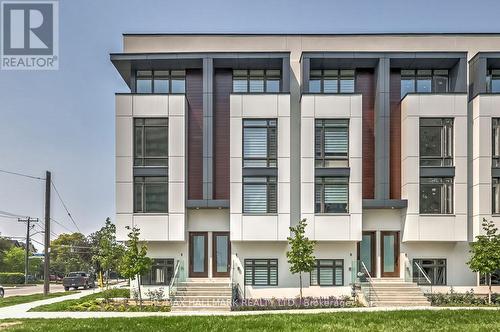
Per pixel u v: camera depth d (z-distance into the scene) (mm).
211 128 25859
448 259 25203
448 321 16562
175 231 24766
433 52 25375
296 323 16219
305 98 24922
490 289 22625
